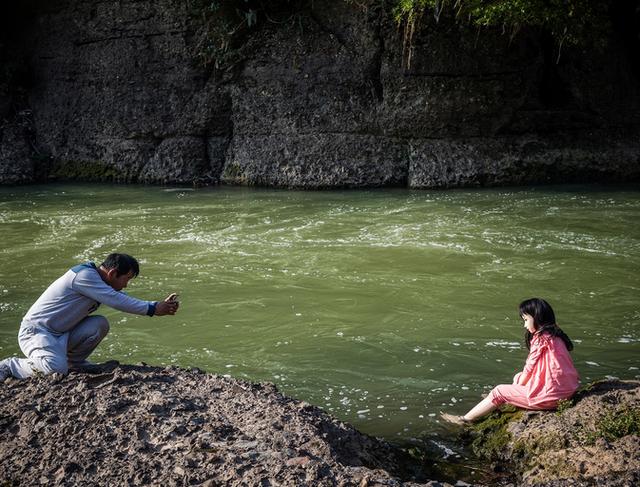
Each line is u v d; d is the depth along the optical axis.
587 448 4.58
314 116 18.36
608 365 6.51
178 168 19.03
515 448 4.89
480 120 18.05
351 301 8.52
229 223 13.36
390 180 17.83
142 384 5.19
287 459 4.07
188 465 4.02
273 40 18.56
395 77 17.91
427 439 5.21
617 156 18.19
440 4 16.34
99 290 5.39
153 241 11.84
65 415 4.67
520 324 7.68
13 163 19.50
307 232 12.45
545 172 17.98
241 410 4.84
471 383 6.20
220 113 19.05
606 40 17.97
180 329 7.58
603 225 12.69
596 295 8.65
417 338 7.29
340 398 5.91
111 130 19.61
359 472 4.01
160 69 19.23
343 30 18.17
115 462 4.08
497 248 11.07
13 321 7.83
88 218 14.01
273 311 8.17
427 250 11.01
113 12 19.38
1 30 20.84
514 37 17.69
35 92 20.59
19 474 4.00
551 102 18.73
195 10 18.61
